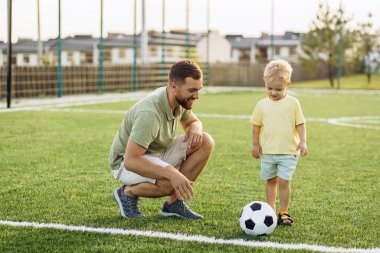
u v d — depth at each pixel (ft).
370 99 59.52
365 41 92.79
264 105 12.81
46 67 52.85
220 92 70.64
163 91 11.48
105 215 12.46
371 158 21.17
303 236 11.10
